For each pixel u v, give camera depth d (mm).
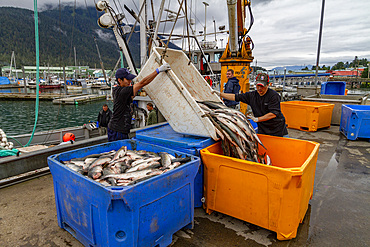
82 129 9820
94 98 48781
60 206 2605
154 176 2176
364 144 6137
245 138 3014
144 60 8273
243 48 7805
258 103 3758
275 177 2330
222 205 2840
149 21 8727
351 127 6527
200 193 3107
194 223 2816
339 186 3760
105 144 3293
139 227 2039
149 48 8453
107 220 1934
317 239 2482
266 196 2453
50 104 43438
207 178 2906
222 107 3523
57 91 66000
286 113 8375
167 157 2713
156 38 7301
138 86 3428
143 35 8109
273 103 3617
